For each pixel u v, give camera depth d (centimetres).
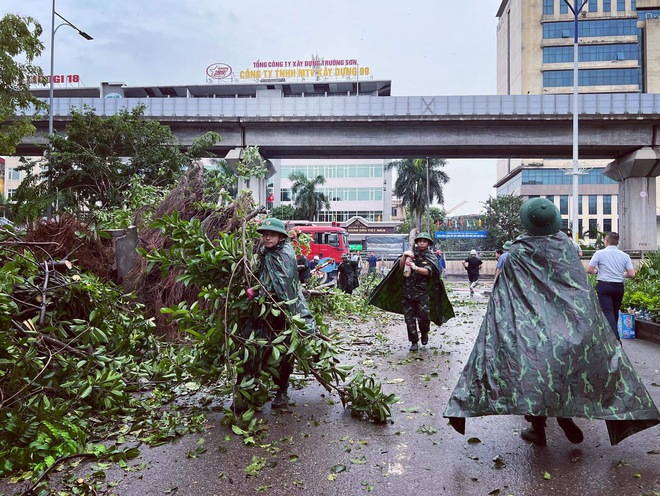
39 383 446
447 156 4572
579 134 4125
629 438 447
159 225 519
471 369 397
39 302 522
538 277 403
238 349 510
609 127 4112
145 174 3044
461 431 403
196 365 522
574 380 367
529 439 439
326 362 514
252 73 8775
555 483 361
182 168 3150
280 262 510
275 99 4100
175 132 4216
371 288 1922
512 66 8988
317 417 512
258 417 512
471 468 388
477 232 5206
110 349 551
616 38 8056
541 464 394
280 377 541
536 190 8369
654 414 367
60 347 486
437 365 762
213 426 482
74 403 470
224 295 502
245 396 487
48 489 351
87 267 764
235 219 885
